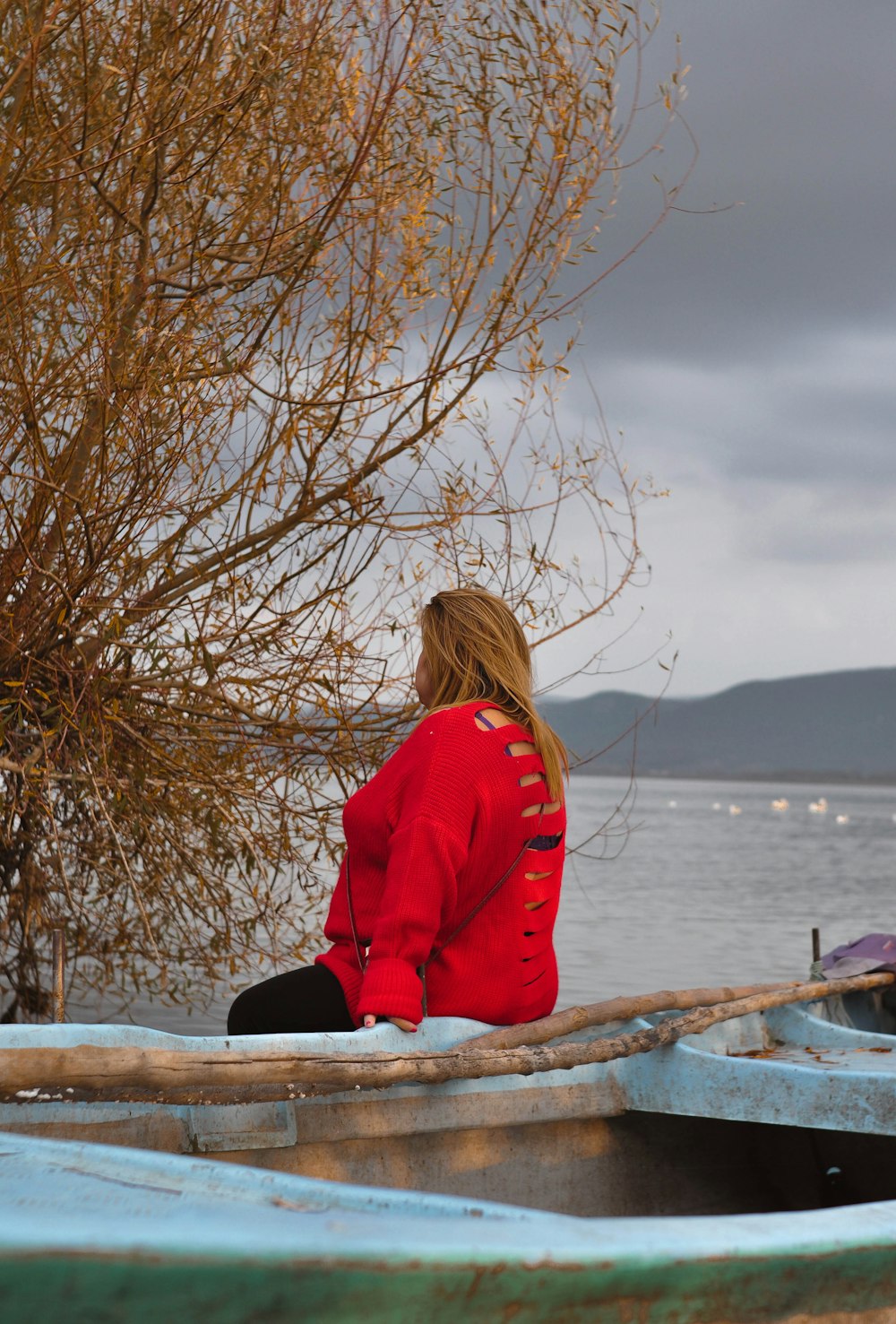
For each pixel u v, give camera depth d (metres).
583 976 10.47
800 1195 3.51
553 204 5.10
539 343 5.12
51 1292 1.33
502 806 3.07
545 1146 3.17
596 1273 1.64
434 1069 2.79
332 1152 2.80
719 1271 1.76
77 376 4.68
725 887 23.03
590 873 26.59
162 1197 1.62
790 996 4.11
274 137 5.01
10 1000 6.52
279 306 4.90
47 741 4.89
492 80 5.10
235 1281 1.40
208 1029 6.47
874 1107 3.02
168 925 5.91
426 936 2.96
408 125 5.16
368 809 3.13
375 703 5.46
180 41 4.91
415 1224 1.58
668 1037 3.34
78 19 4.80
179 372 4.77
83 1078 2.32
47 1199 1.56
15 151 4.70
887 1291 2.00
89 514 4.75
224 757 5.60
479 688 3.23
